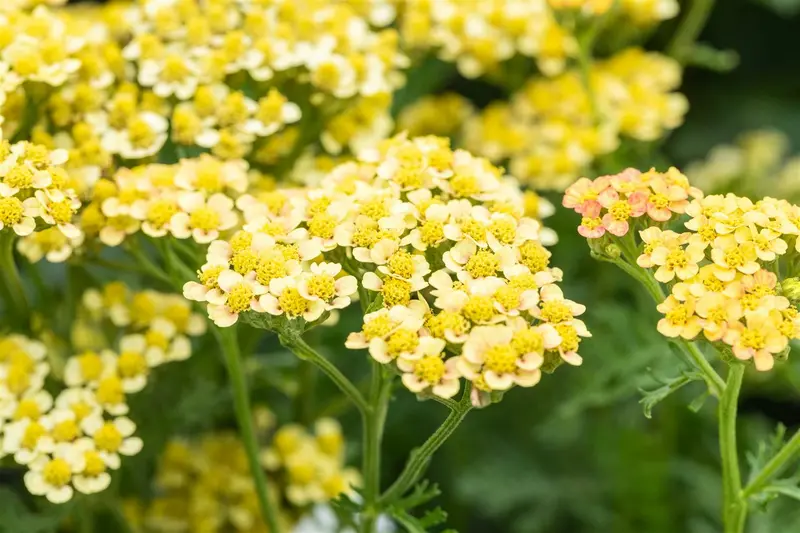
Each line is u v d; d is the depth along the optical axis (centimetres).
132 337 33
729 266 29
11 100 32
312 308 29
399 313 29
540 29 39
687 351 31
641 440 38
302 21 35
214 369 37
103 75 33
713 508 39
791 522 36
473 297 29
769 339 28
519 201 32
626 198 30
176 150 34
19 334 34
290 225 30
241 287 29
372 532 31
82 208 32
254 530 37
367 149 32
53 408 33
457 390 28
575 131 39
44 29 33
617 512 39
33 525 32
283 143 35
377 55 35
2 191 30
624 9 39
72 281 34
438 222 30
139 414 34
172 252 32
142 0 35
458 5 39
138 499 36
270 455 37
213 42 34
